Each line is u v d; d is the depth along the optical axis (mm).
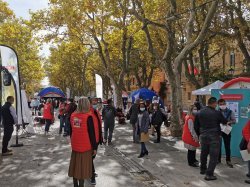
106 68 31031
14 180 8414
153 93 26156
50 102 18688
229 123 9758
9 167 9898
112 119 14562
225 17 21531
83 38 31562
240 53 32344
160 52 25422
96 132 7621
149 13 21047
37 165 10164
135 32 27391
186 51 16203
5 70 11453
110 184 8023
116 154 12062
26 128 18281
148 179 8555
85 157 6859
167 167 9859
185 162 10547
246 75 21297
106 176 8805
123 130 20266
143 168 9734
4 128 11805
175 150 12758
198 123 8773
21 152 12469
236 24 20594
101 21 29344
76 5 26891
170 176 8820
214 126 8398
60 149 13172
